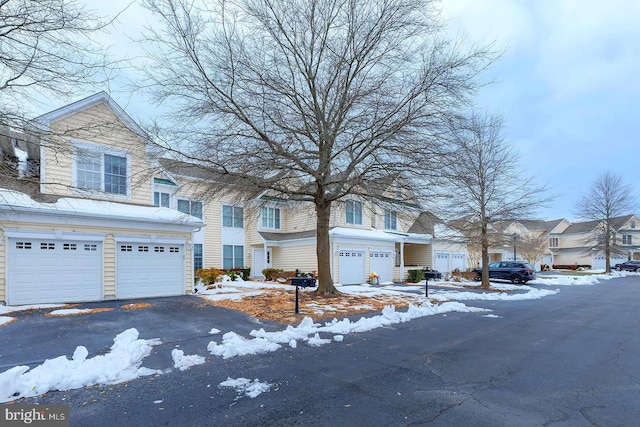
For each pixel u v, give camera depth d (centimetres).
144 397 435
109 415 389
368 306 1141
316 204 1358
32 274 1144
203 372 523
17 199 1133
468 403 427
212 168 1101
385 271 2312
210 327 823
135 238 1347
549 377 520
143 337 723
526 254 3897
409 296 1462
